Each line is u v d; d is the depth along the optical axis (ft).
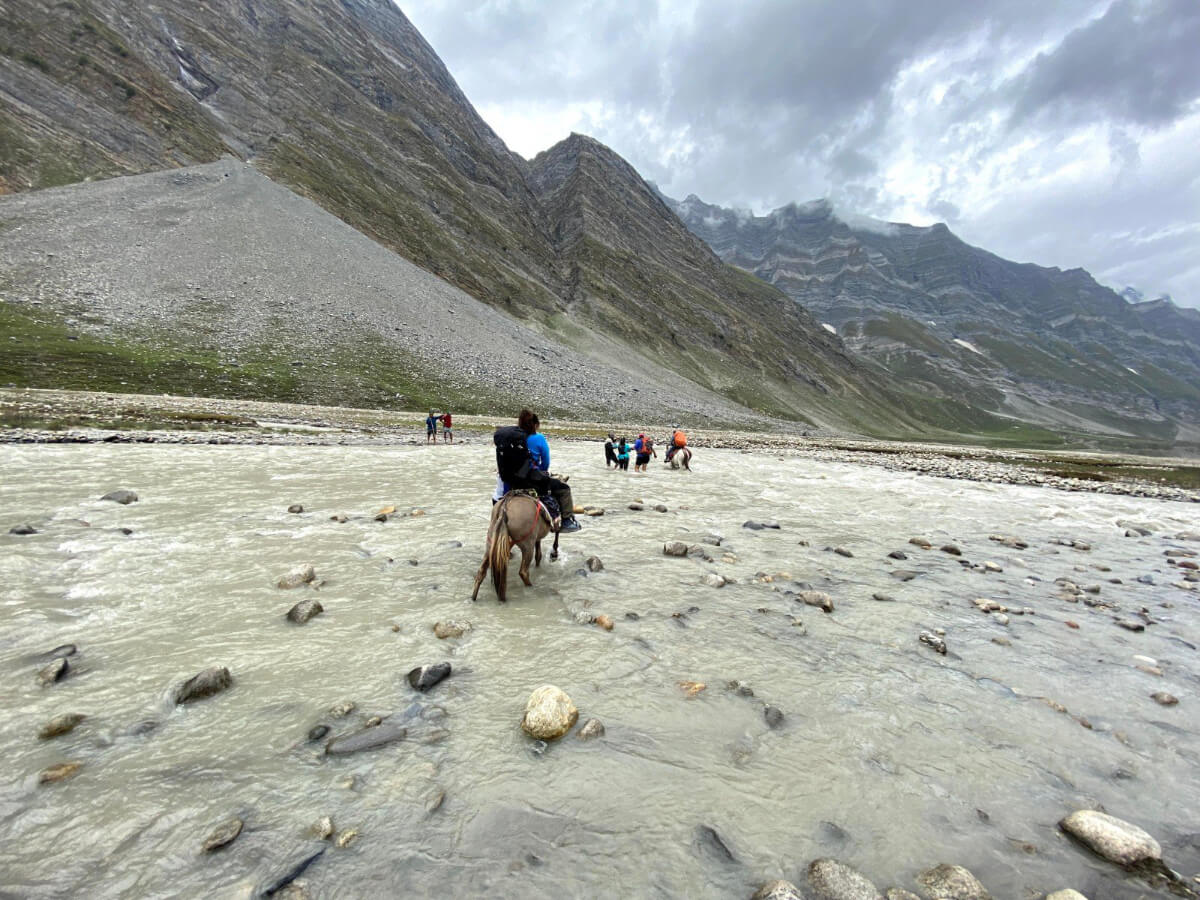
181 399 139.33
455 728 15.43
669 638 22.16
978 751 16.01
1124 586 34.58
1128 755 16.33
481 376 254.88
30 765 12.83
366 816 12.12
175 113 384.68
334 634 20.52
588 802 13.03
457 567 28.91
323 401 179.22
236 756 13.69
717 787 13.82
